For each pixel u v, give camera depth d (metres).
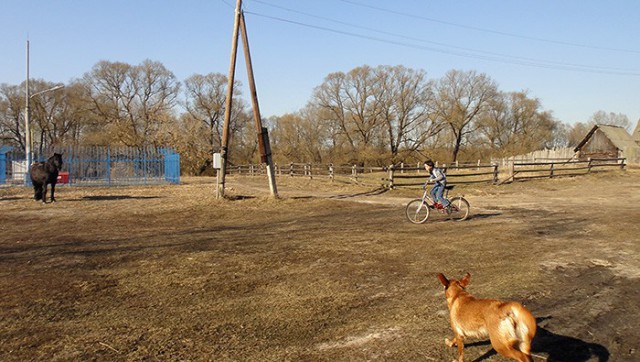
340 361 4.44
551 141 73.38
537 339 4.86
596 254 8.43
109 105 57.62
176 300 6.38
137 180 32.97
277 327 5.34
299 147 63.44
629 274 7.13
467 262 8.07
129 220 14.29
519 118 69.56
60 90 61.03
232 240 10.62
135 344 4.93
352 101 59.66
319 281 7.14
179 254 9.15
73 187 28.34
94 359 4.58
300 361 4.46
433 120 58.50
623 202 16.30
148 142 56.50
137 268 8.11
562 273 7.23
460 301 4.25
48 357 4.64
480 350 4.57
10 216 15.22
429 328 5.15
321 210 15.95
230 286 6.97
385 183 24.33
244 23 17.89
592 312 5.57
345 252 9.09
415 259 8.40
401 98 58.81
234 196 19.27
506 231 10.95
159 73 57.91
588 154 46.38
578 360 4.38
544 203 16.47
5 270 8.10
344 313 5.74
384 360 4.42
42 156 31.38
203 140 59.62
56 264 8.48
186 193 23.14
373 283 6.97
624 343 4.71
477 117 61.59
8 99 59.75
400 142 60.47
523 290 6.40
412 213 12.99
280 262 8.38
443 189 12.71
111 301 6.37
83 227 13.01
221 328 5.34
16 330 5.36
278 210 16.05
